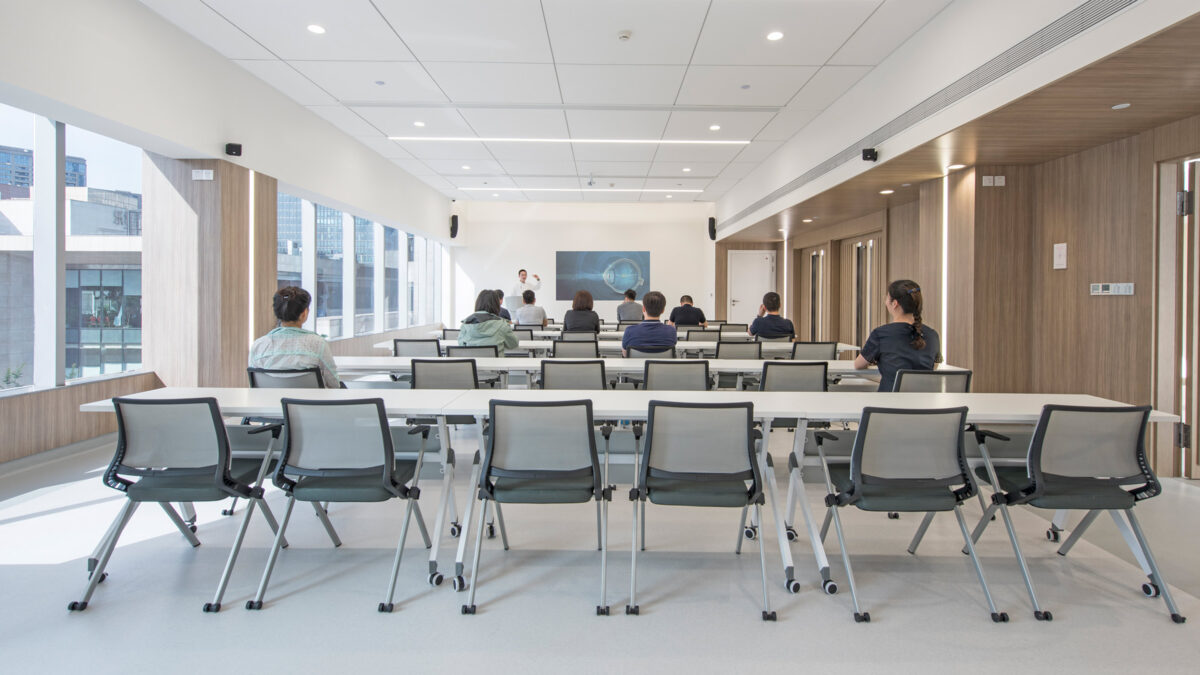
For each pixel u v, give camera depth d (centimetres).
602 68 537
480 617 226
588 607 234
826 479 254
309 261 805
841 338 1039
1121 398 427
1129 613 231
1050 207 498
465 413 252
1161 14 258
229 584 251
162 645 205
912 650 205
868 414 231
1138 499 239
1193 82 320
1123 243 426
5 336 405
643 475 240
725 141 781
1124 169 425
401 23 455
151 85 451
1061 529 302
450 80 570
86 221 468
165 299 535
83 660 196
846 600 241
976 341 521
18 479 387
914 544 286
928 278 600
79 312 462
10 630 214
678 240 1443
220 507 344
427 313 1332
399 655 200
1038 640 212
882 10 428
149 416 236
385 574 262
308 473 240
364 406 236
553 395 290
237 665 194
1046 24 325
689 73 547
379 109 659
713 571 268
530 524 324
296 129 664
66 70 376
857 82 570
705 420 235
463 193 1198
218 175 532
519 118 685
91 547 287
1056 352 488
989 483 264
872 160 532
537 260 1443
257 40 488
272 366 328
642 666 195
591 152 842
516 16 441
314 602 237
